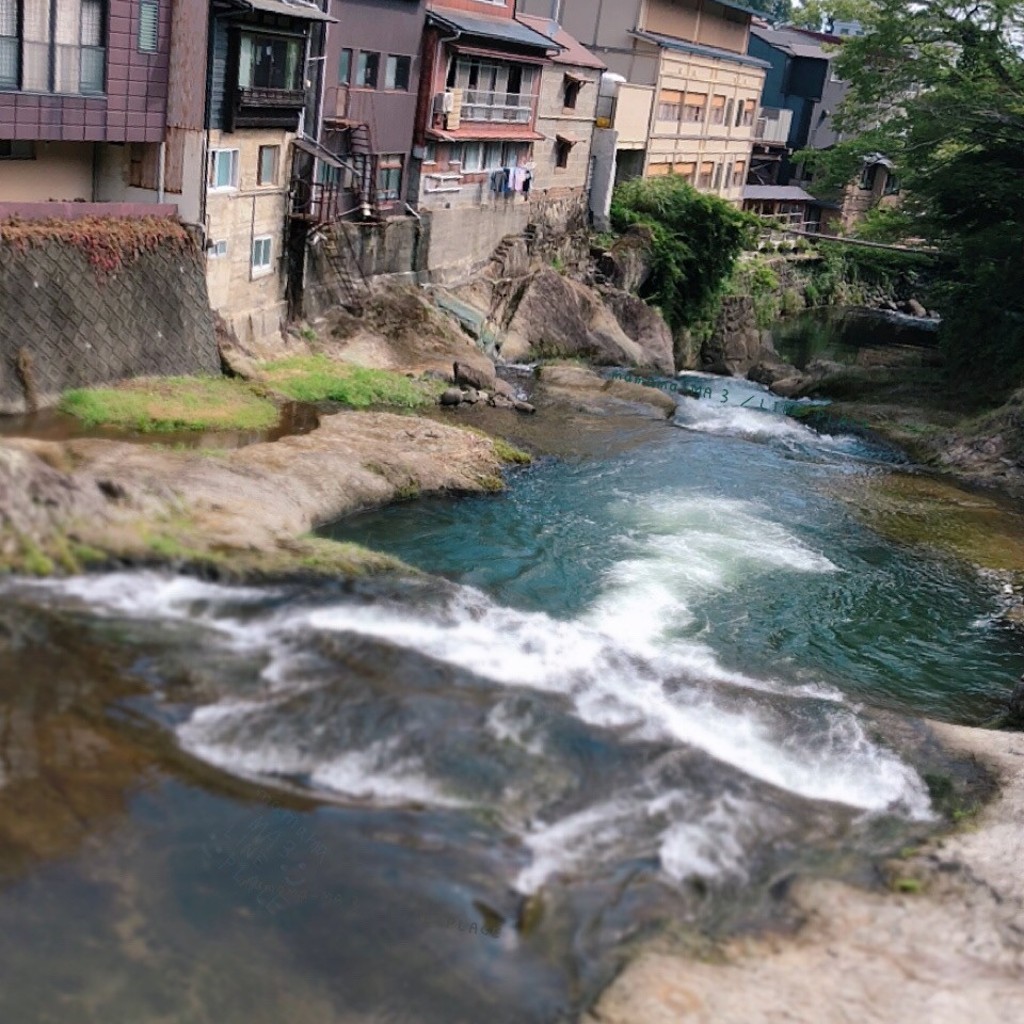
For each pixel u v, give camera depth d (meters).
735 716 12.88
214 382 23.84
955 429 31.09
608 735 11.60
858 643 17.52
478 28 35.66
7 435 18.38
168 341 23.33
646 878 9.59
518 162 40.91
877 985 8.87
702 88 55.94
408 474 20.77
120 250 21.88
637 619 16.75
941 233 40.50
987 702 16.12
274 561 13.73
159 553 12.71
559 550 19.23
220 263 25.41
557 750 11.05
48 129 20.64
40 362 20.22
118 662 10.82
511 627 13.96
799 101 72.75
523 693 12.01
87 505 13.08
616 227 48.34
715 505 23.09
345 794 9.83
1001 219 38.22
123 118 22.03
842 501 24.83
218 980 7.82
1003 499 26.83
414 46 33.28
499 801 10.15
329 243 30.14
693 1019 8.14
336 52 29.81
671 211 48.44
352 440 21.89
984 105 34.91
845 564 20.77
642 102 50.03
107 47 21.20
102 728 9.89
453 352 32.03
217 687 10.81
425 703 11.22
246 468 18.23
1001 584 20.89
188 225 23.73
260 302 27.52
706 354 49.19
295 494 18.02
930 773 12.76
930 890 10.26
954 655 17.59
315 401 24.98
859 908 9.79
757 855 10.30
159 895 8.40
